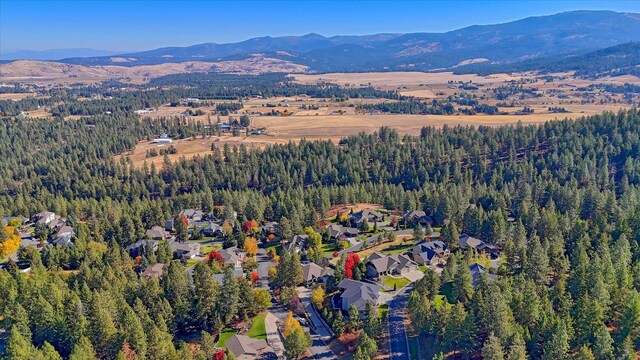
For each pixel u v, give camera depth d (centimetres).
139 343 8925
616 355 7769
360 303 10900
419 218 17650
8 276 11756
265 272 14025
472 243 14638
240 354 9706
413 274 13188
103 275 11881
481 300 9125
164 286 11494
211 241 17262
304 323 11000
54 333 9681
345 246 15512
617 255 10975
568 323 8262
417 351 9488
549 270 11462
